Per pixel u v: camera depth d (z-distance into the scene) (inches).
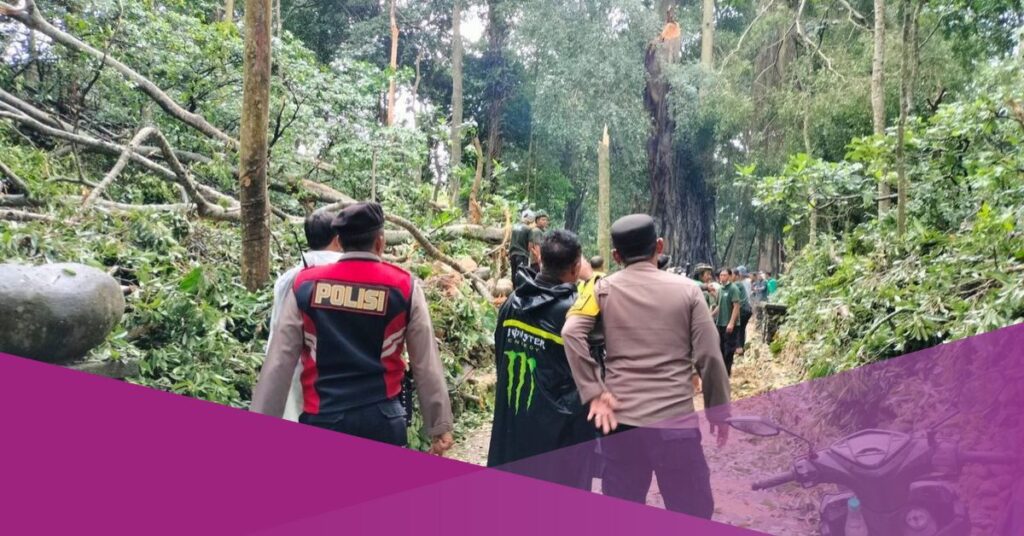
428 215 405.4
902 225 233.6
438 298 266.5
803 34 712.4
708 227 1025.5
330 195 376.8
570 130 904.3
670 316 99.0
